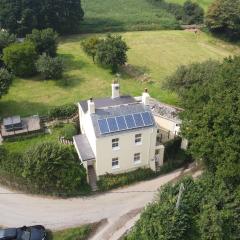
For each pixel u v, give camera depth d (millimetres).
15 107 68188
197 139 45969
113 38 85812
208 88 49094
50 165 46250
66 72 84000
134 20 120500
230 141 42344
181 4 132125
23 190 48750
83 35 109438
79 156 50781
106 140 47656
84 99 72188
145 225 38844
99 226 44375
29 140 57812
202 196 41062
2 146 54625
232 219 39281
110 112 48969
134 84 79688
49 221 44625
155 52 98625
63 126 60844
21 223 44219
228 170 42094
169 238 37188
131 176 50781
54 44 88375
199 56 97875
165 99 72125
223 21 106188
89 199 48000
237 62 51219
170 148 54438
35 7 99062
